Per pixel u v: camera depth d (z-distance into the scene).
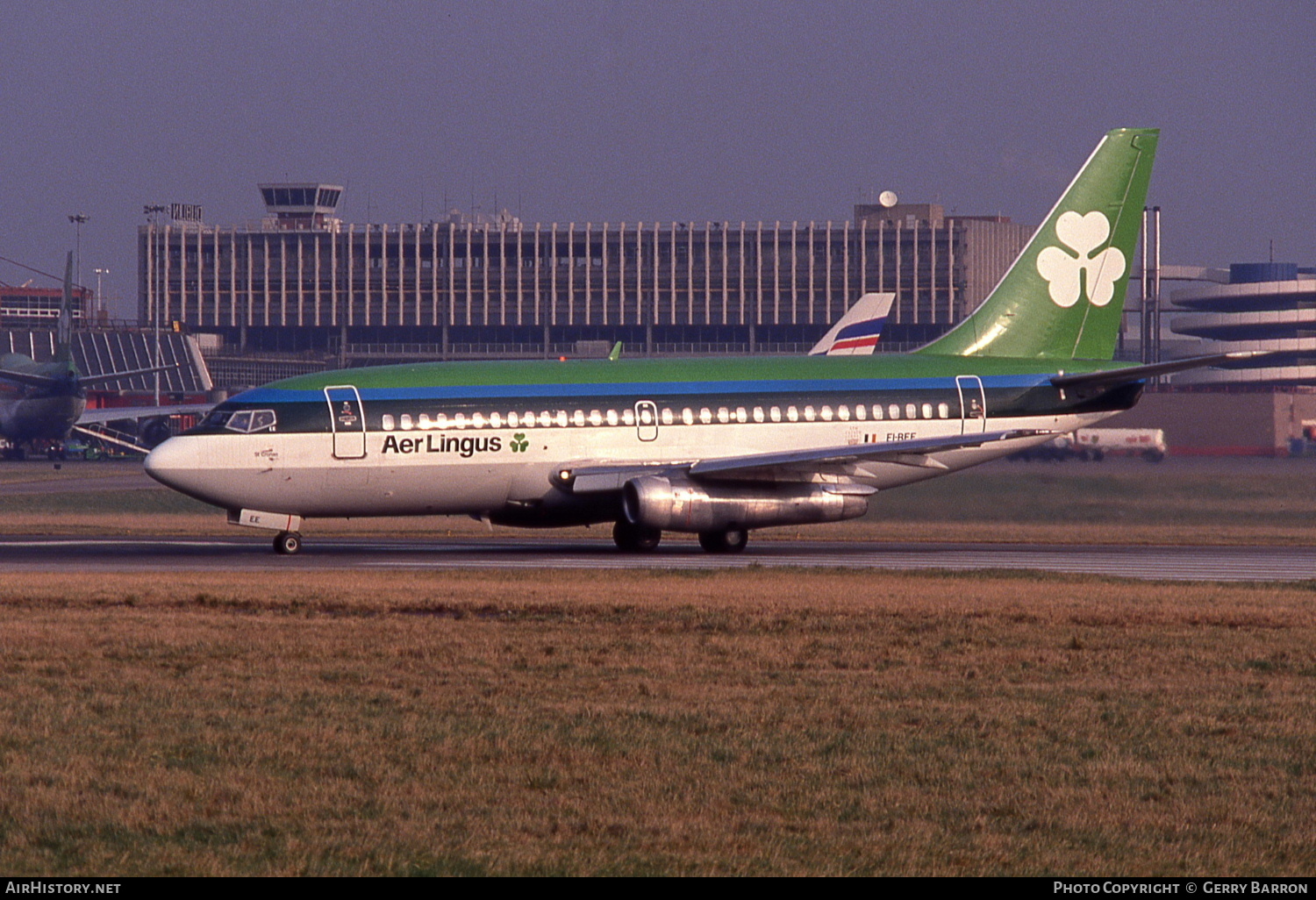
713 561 158.00
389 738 61.50
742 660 82.56
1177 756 59.53
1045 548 186.12
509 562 155.38
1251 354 174.50
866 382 181.50
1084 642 89.81
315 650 84.75
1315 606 109.62
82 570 140.62
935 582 130.12
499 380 170.50
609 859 45.38
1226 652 86.94
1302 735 63.59
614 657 83.00
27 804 50.94
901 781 55.31
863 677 77.44
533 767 56.88
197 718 65.12
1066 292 194.00
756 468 165.75
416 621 97.94
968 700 71.25
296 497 162.75
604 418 170.75
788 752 59.59
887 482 184.25
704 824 49.25
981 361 188.12
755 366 180.62
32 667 78.38
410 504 167.25
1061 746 61.16
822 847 46.84
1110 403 190.25
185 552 168.75
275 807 50.78
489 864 44.72
